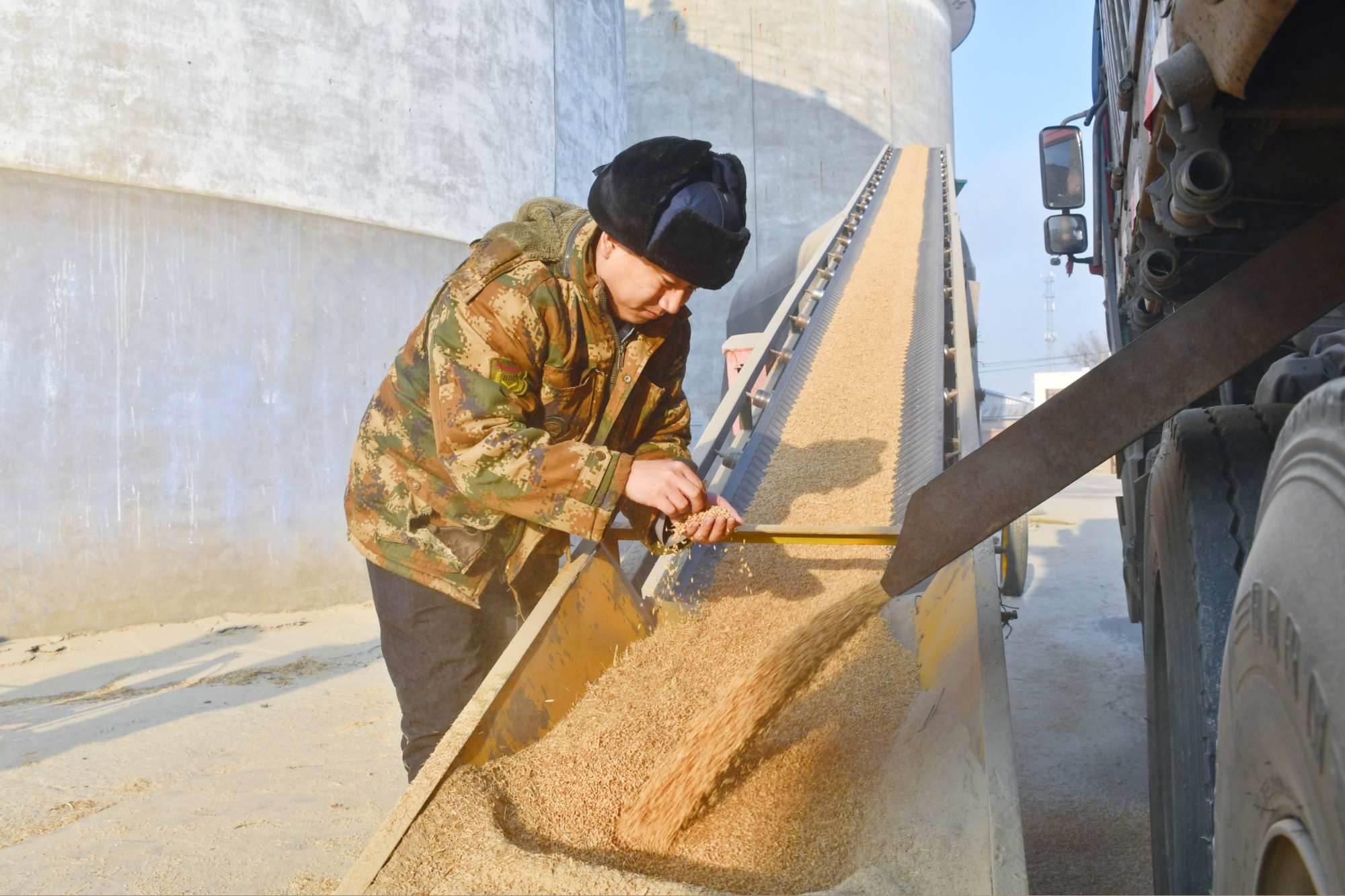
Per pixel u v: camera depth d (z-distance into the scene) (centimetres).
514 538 209
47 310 696
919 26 3052
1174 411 143
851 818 156
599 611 203
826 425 438
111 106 726
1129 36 304
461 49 955
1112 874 277
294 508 812
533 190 1052
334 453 841
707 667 214
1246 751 111
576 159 1184
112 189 725
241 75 793
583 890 121
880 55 2888
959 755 149
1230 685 118
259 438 795
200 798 374
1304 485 102
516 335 181
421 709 212
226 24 784
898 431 413
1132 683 506
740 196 184
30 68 692
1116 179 400
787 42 2750
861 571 278
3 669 612
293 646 681
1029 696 487
